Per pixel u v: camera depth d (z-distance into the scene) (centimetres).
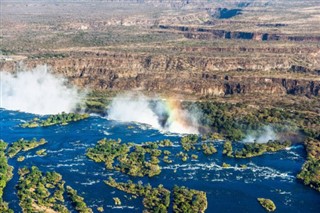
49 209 19212
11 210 18825
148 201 19800
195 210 19250
